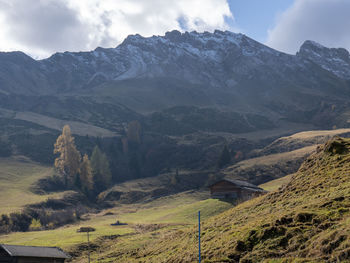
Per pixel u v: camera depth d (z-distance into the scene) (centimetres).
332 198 3981
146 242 7444
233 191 12000
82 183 19412
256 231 3925
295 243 3391
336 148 5634
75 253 7619
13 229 11606
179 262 4288
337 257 2820
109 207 17388
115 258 6469
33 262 5256
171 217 10994
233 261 3641
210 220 6075
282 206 4722
